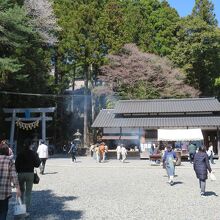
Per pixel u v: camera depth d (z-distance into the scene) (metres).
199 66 46.12
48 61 40.66
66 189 13.50
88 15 41.91
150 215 8.70
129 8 47.56
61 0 44.56
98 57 42.16
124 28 43.94
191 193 12.39
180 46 45.47
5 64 24.97
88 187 14.06
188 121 35.97
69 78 53.75
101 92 44.25
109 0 43.97
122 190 13.17
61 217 8.56
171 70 44.03
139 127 35.94
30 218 8.46
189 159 30.30
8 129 40.00
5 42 26.94
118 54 43.84
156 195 11.95
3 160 6.48
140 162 28.92
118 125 36.47
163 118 37.28
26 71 35.28
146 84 44.91
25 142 9.06
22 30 25.80
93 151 33.78
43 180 16.44
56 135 46.91
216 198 11.31
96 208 9.70
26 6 32.06
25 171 8.79
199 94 45.94
